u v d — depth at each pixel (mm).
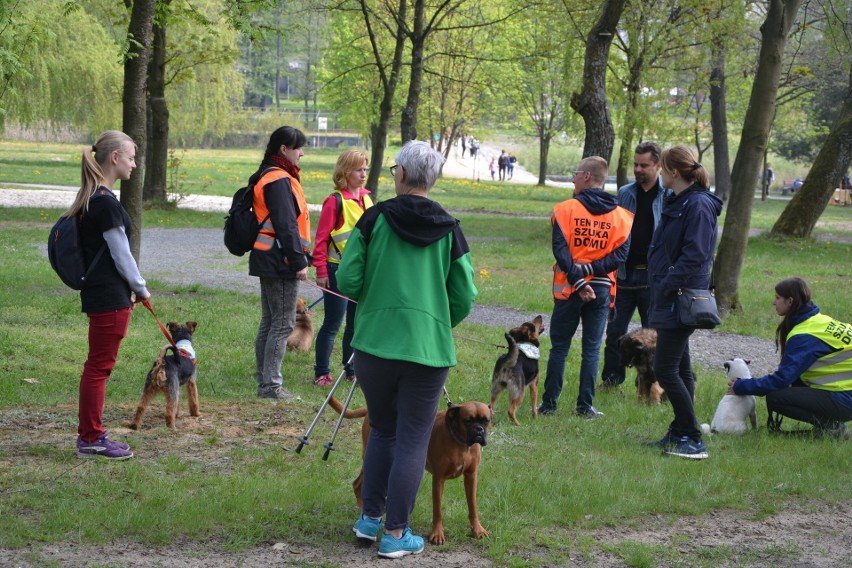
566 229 7180
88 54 36469
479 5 29641
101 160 5344
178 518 4539
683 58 25688
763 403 8492
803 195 23906
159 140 26469
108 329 5391
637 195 8227
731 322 12805
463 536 4617
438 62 45438
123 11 26078
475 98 51375
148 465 5465
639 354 7977
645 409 7793
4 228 20594
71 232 5234
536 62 22453
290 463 5703
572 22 20531
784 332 7188
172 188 27531
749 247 22281
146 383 6316
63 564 4000
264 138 84688
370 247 4215
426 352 4109
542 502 5121
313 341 10047
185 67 26531
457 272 4262
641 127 25156
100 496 4812
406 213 4148
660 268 6309
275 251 7207
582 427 7160
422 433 4207
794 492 5695
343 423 6852
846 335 6961
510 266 18047
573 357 10000
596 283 7293
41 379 7770
